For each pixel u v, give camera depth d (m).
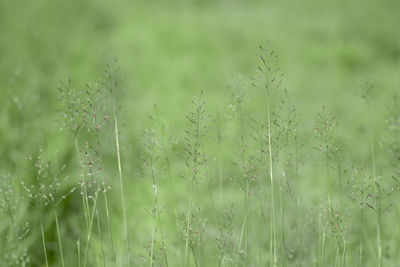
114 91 1.82
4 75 4.77
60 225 2.68
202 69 7.29
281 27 10.51
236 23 10.59
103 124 1.71
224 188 3.10
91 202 2.86
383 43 9.34
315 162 3.18
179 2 13.04
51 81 5.21
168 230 2.67
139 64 7.36
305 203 2.84
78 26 9.16
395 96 2.77
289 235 2.50
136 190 3.05
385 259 2.49
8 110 3.68
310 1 12.12
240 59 7.73
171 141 2.33
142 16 11.02
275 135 1.78
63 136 3.23
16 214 2.33
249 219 2.54
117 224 2.80
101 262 2.34
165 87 6.32
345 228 1.84
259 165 1.81
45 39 7.42
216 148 3.16
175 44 8.71
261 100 4.78
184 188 3.02
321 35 9.95
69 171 2.92
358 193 2.03
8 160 3.18
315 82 6.55
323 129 1.82
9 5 8.00
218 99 5.37
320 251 2.11
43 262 2.46
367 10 11.09
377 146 3.75
